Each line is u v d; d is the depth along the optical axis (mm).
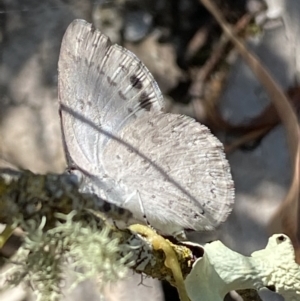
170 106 135
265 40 133
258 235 117
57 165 122
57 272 67
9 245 87
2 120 129
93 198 71
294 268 71
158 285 108
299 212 110
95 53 89
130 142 89
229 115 131
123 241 69
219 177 89
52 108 129
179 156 90
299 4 129
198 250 72
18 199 66
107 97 89
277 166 122
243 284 71
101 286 67
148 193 89
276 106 117
